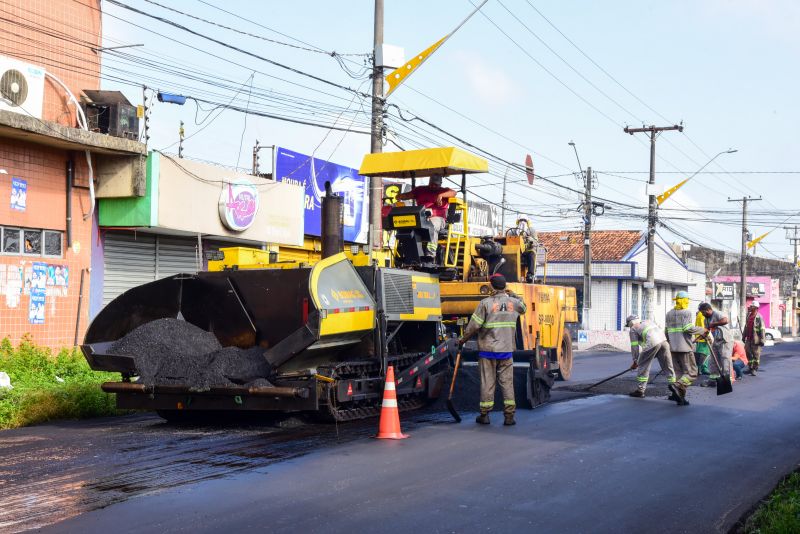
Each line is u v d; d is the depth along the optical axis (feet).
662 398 47.21
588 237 121.60
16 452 27.35
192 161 61.67
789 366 82.43
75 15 55.31
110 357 32.76
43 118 52.65
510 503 21.29
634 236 168.55
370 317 34.60
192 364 32.01
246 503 20.58
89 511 19.57
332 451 27.94
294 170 80.38
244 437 30.71
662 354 45.27
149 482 22.79
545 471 25.36
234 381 31.22
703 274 215.92
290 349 30.89
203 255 68.49
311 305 31.94
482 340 35.32
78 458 26.27
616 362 84.53
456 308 43.42
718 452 29.60
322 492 21.93
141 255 62.18
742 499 22.66
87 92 55.93
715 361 48.57
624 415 38.93
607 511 20.84
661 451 29.43
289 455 27.09
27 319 51.31
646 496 22.58
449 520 19.49
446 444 29.78
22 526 18.28
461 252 45.98
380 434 30.89
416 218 41.22
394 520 19.36
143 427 33.42
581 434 32.81
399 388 36.40
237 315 34.35
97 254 57.36
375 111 62.64
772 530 19.21
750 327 69.97
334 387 32.09
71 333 54.60
